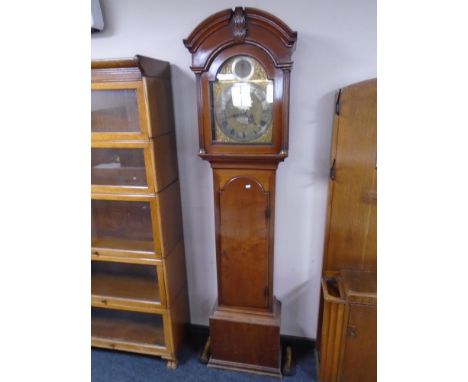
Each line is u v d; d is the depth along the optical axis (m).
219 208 1.38
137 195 1.36
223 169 1.32
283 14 1.26
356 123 1.29
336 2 1.22
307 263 1.62
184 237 1.70
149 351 1.65
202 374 1.60
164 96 1.37
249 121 1.22
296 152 1.44
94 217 1.65
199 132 1.26
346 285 1.36
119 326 1.78
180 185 1.61
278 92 1.15
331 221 1.44
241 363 1.61
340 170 1.36
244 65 1.16
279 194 1.52
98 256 1.51
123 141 1.29
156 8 1.36
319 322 1.64
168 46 1.40
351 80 1.30
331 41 1.26
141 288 1.66
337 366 1.42
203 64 1.17
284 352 1.72
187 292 1.80
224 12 1.09
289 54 1.11
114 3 1.38
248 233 1.40
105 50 1.45
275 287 1.70
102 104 1.34
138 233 1.63
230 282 1.51
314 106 1.36
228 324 1.54
